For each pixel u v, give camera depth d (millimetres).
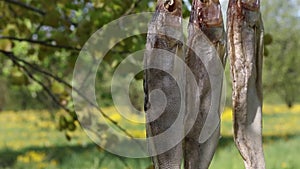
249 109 1031
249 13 1023
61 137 14102
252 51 1027
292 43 20281
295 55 20359
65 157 10711
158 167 988
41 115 11555
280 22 20344
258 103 1037
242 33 1026
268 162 9492
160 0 999
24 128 17547
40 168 9781
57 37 2902
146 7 2746
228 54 1038
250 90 1030
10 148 13039
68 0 2998
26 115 19906
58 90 3482
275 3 20266
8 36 3158
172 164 982
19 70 3410
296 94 22172
